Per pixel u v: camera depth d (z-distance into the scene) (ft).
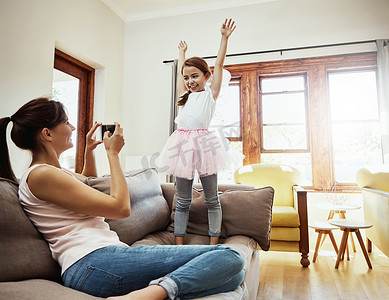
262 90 11.30
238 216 5.55
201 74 5.46
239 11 11.37
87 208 2.79
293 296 5.75
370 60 10.08
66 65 9.83
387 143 9.34
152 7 11.93
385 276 6.66
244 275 3.70
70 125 3.47
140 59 12.34
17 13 7.27
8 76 6.98
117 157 3.30
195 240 5.54
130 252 2.92
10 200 2.78
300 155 10.75
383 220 6.94
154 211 5.52
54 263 2.95
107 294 2.71
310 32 10.63
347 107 10.48
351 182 10.15
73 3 9.36
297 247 7.45
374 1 10.18
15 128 3.14
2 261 2.46
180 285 2.62
